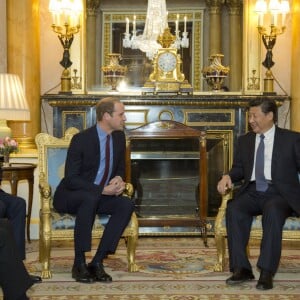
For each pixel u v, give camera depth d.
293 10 6.23
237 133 5.96
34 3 6.06
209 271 4.33
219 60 6.23
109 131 4.22
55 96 5.90
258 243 5.48
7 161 5.21
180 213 5.64
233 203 4.12
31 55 6.00
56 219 4.18
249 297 3.63
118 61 6.29
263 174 4.14
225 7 6.36
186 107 5.97
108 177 4.24
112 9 6.35
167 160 5.64
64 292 3.74
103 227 4.18
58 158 4.56
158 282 4.00
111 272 4.30
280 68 6.36
